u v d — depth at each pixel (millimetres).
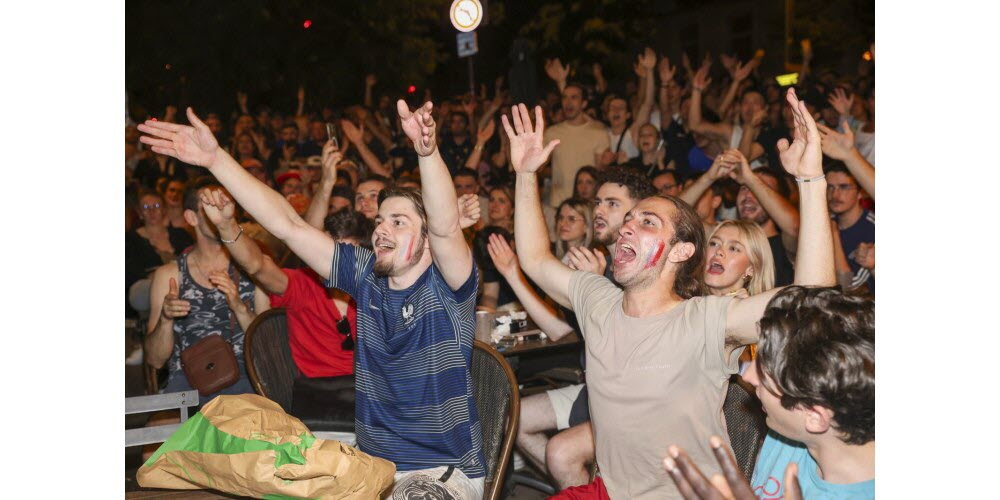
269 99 16203
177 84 14836
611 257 3756
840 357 1953
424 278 2736
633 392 2412
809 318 2010
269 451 2107
